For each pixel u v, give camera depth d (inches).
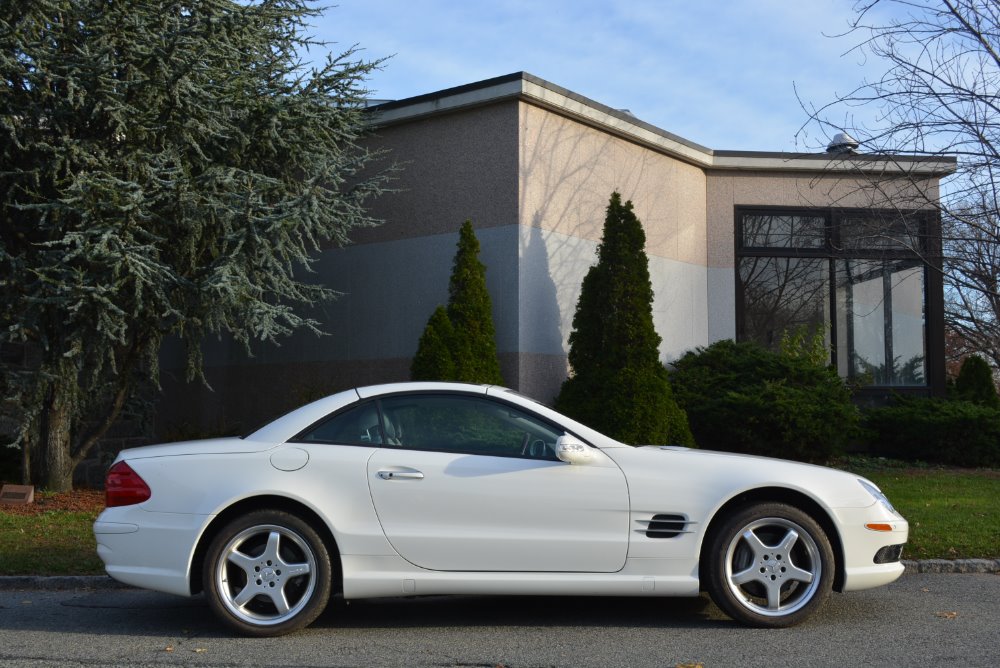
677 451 245.9
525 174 493.7
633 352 466.9
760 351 554.6
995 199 422.0
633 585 230.7
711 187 629.6
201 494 228.2
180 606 267.0
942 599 268.7
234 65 423.5
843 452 533.6
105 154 395.9
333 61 443.8
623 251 476.7
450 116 518.0
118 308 375.2
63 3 382.0
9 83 384.2
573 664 203.9
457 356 460.8
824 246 632.4
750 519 233.6
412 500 229.6
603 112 533.3
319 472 230.2
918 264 638.5
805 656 208.5
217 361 608.7
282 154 441.1
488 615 252.5
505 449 237.3
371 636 230.2
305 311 568.4
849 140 452.1
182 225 399.9
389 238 538.3
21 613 258.4
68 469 441.4
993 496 432.8
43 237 414.0
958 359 1148.5
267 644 222.5
